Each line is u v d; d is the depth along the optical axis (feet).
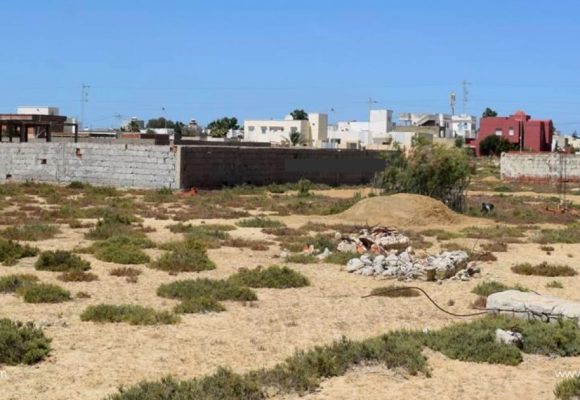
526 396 29.37
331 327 42.06
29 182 166.09
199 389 28.07
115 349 36.09
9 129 206.69
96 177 167.22
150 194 147.84
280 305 48.08
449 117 549.13
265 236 86.48
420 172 121.08
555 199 173.06
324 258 68.18
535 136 424.46
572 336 37.04
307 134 453.17
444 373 32.35
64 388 30.04
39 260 58.75
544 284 59.06
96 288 51.88
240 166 174.70
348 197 156.56
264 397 28.55
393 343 34.91
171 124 523.70
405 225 101.14
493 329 38.73
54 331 39.22
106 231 81.92
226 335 39.47
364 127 491.31
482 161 381.40
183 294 49.29
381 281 58.39
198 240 76.18
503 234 93.81
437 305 49.01
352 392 29.35
